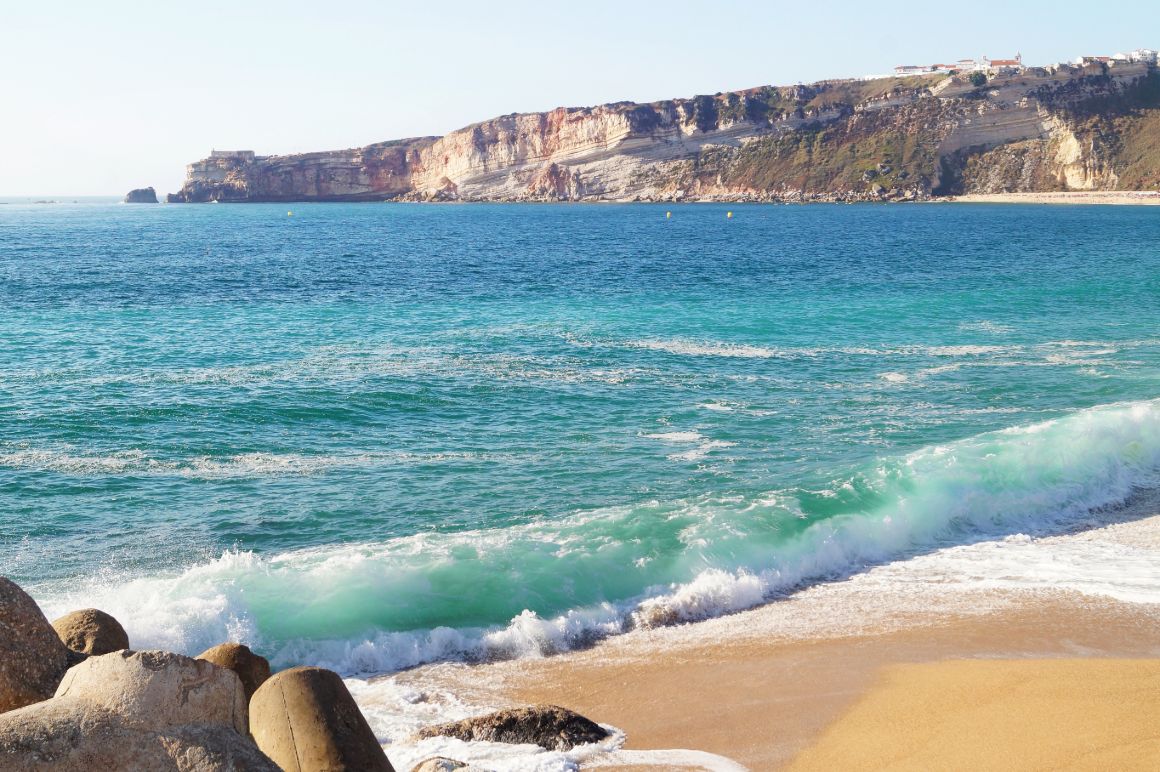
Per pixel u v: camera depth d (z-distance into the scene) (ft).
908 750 29.37
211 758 18.75
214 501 54.85
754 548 47.26
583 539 47.01
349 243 302.86
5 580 22.33
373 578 41.73
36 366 89.81
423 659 37.29
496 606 40.70
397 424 71.36
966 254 246.68
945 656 37.04
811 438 67.82
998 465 58.80
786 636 39.45
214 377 85.10
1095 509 56.18
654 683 35.19
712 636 39.55
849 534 49.65
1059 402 79.05
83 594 41.32
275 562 43.80
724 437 68.03
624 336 110.52
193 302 142.31
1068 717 30.86
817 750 29.78
